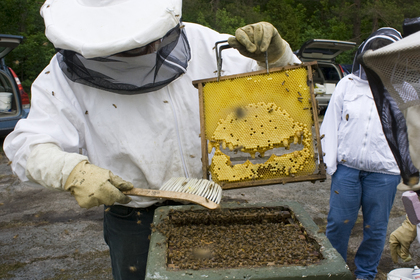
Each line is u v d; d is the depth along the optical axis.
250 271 1.06
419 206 1.65
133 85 1.47
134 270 1.76
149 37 1.29
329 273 1.04
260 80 1.43
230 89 1.45
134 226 1.70
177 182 1.35
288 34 15.62
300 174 1.41
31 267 2.61
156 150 1.59
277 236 1.32
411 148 1.04
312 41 8.30
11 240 3.01
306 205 3.68
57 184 1.31
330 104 2.32
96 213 3.55
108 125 1.56
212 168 1.45
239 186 1.41
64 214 3.54
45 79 1.57
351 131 2.17
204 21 13.96
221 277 1.04
